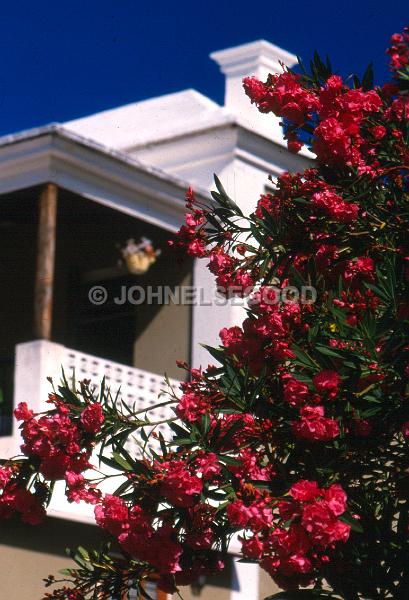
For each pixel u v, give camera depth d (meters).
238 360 7.70
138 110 21.17
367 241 7.61
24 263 19.47
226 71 20.62
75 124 22.08
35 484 7.95
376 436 7.28
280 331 7.31
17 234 19.23
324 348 7.00
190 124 19.47
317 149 7.55
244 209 18.81
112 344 19.05
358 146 7.70
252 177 19.08
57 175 15.78
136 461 7.46
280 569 6.70
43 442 7.72
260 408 7.41
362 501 7.41
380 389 7.11
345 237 7.59
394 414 7.20
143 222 17.58
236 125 18.88
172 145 19.73
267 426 7.19
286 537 6.53
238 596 16.58
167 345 18.50
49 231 15.41
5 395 16.67
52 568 14.86
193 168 19.44
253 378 7.45
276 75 7.95
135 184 16.78
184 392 7.68
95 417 7.63
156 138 19.88
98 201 16.50
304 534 6.54
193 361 18.05
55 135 15.46
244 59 20.44
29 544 14.67
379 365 7.04
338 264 7.71
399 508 7.59
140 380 16.17
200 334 18.08
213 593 16.23
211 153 19.19
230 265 7.96
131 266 18.27
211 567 7.57
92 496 7.61
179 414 7.47
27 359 14.89
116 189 16.70
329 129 7.46
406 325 7.05
